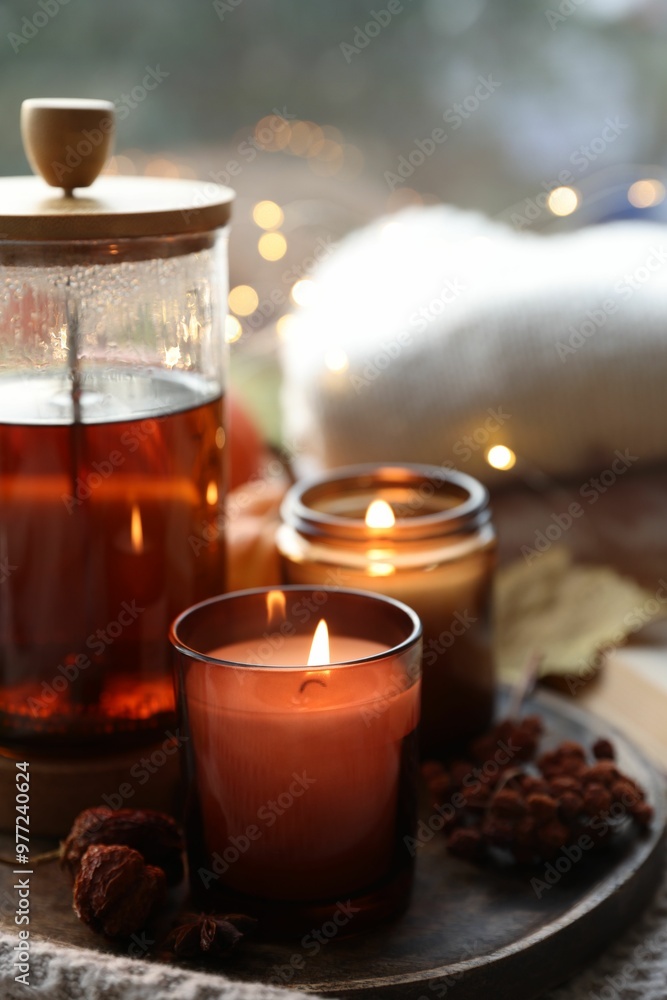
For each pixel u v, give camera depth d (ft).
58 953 1.92
